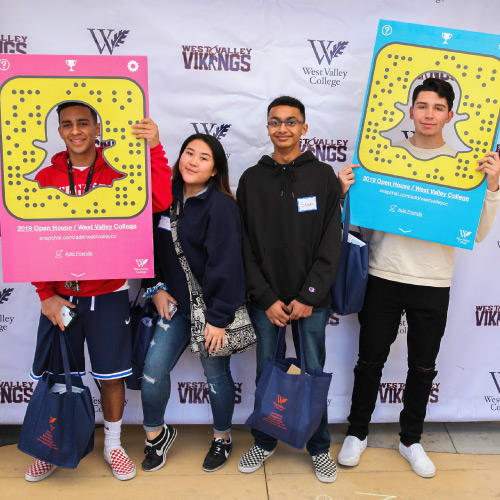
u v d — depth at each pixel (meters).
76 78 2.02
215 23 2.57
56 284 2.28
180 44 2.58
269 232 2.31
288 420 2.27
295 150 2.36
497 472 2.55
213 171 2.31
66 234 2.11
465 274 2.81
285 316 2.28
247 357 2.85
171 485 2.40
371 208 2.38
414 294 2.43
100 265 2.14
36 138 2.04
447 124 2.27
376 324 2.50
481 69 2.22
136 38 2.56
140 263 2.15
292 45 2.62
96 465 2.54
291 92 2.66
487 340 2.88
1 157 2.03
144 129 2.08
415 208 2.33
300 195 2.27
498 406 2.94
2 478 2.43
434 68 2.26
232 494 2.35
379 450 2.72
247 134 2.69
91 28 2.54
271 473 2.50
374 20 2.62
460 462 2.64
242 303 2.26
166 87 2.62
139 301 2.79
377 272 2.47
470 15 2.64
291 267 2.29
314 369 2.35
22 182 2.06
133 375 2.51
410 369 2.57
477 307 2.85
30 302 2.73
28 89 2.00
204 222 2.22
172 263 2.34
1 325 2.73
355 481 2.46
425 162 2.30
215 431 2.54
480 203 2.28
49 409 2.20
